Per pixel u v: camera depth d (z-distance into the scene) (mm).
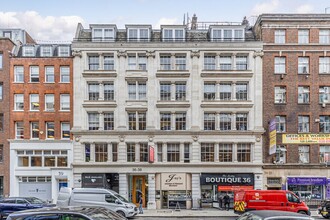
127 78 42281
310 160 42031
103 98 42531
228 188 41344
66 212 10844
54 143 42344
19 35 50312
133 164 41656
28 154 42500
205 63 42875
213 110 42281
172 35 43688
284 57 42938
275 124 40406
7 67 42906
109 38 43469
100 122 42281
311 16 42688
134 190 42844
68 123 43031
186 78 42469
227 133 41938
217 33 43625
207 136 42094
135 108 42250
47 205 30078
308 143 42156
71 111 42750
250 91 42375
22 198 30234
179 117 42625
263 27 42719
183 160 41969
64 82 42969
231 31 43625
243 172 41656
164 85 42844
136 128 42438
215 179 41250
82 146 42062
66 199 30234
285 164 41500
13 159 42125
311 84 42594
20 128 42906
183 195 41594
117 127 42156
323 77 42656
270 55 42688
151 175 41656
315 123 42406
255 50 42438
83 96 42406
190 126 42188
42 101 42875
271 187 41594
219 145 42281
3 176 42031
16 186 42062
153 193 41438
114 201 30109
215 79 42469
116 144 42375
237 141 42000
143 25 43688
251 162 41719
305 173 41656
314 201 40938
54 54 44812
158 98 42469
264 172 41750
